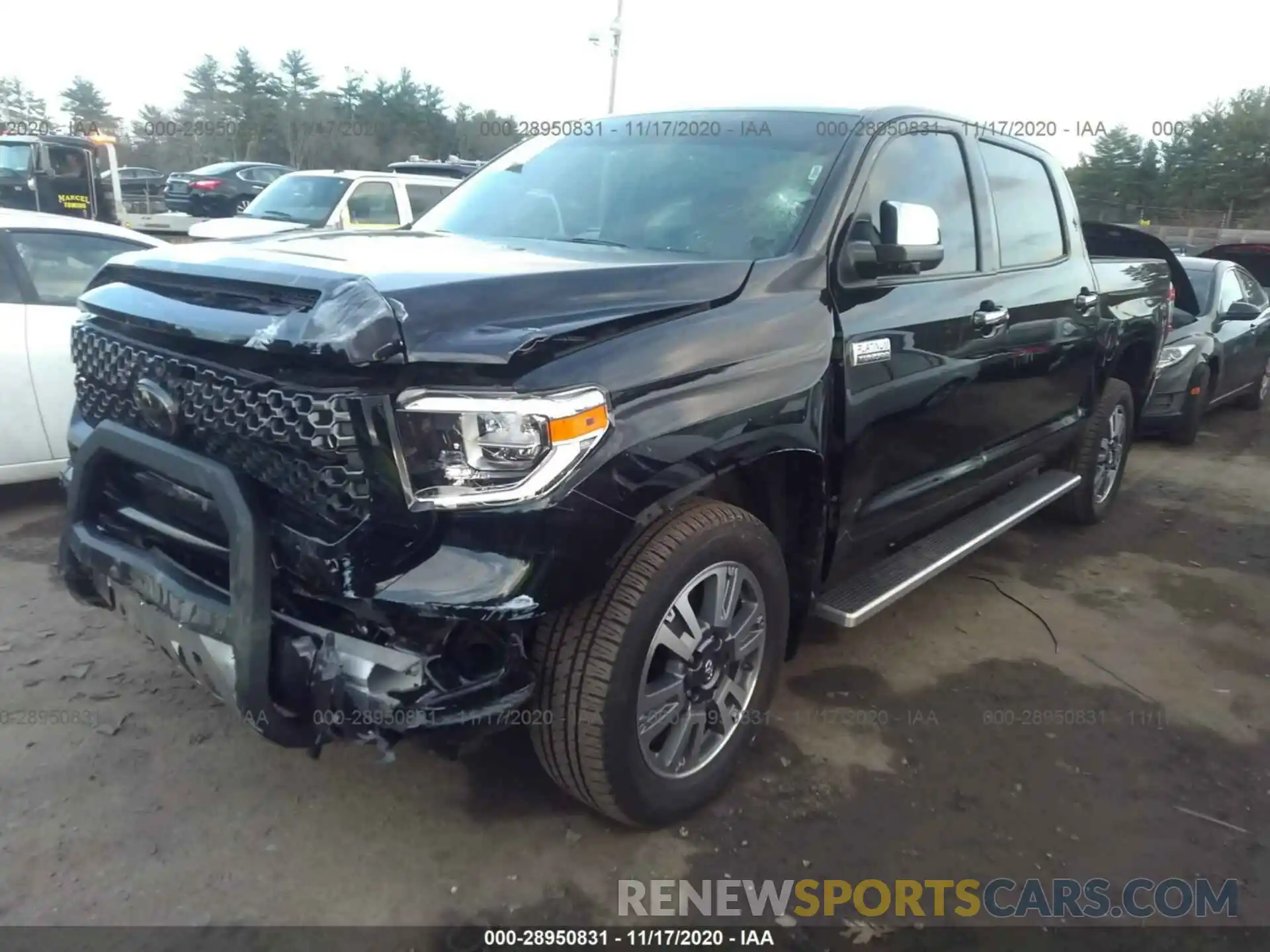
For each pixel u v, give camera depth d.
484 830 2.89
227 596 2.44
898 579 3.67
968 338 3.79
